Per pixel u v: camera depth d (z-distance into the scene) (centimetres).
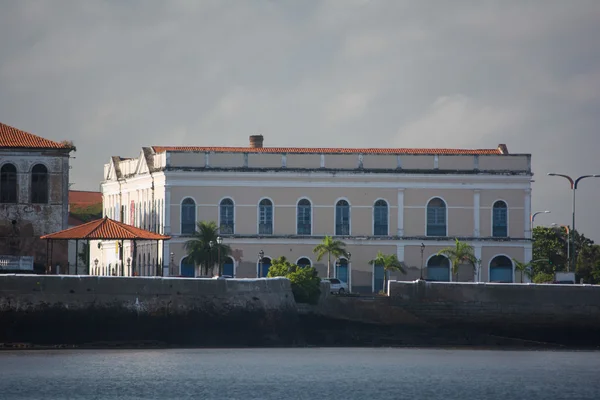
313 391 14012
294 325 17575
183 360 15588
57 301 15550
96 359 15338
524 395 14125
